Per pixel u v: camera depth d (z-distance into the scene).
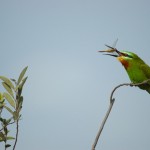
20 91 5.20
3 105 5.20
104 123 4.56
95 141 4.38
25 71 5.30
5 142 5.15
